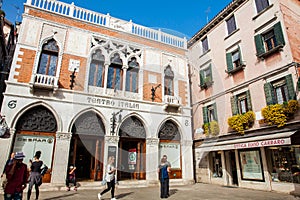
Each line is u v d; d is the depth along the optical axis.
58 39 9.30
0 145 7.41
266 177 8.48
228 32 11.70
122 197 6.60
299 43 8.60
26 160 7.81
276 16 8.92
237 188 9.25
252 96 9.56
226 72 10.96
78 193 7.26
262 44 9.41
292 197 6.88
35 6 9.27
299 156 7.59
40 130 8.25
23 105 8.03
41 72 8.80
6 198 4.11
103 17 10.48
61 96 8.63
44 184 7.79
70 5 10.05
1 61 11.61
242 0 10.82
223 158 10.73
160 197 6.59
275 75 8.67
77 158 9.05
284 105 7.80
